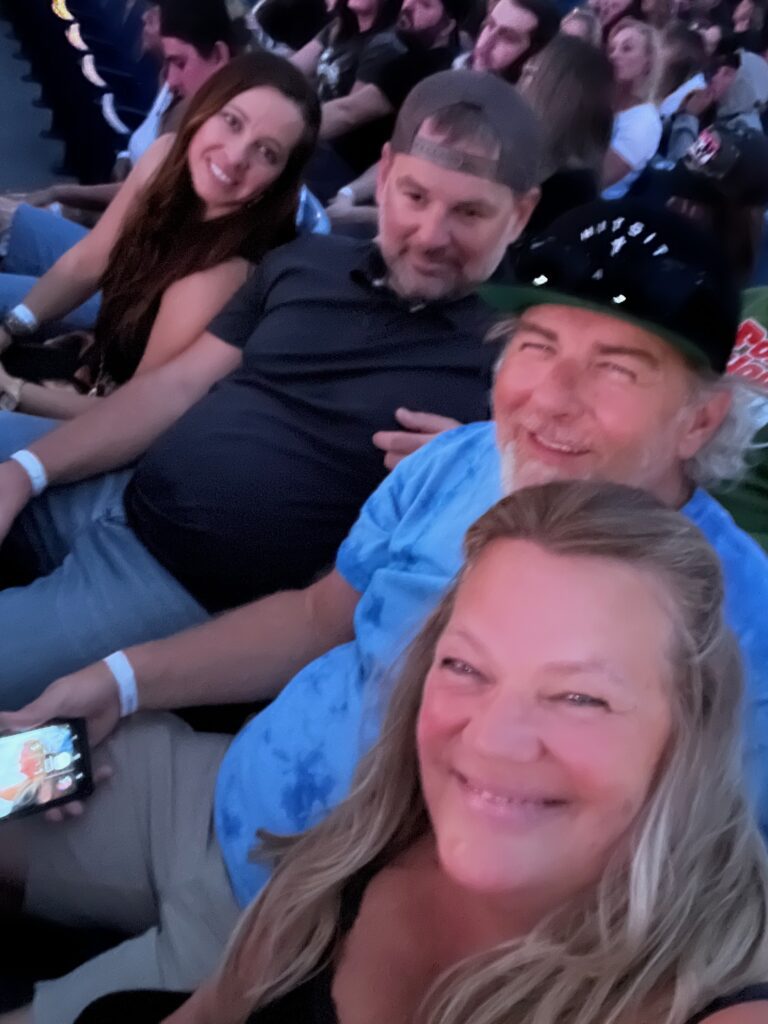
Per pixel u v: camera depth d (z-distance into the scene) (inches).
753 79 91.8
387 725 24.7
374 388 45.1
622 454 29.0
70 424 49.1
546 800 19.2
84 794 34.1
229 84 51.3
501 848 19.4
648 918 18.7
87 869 34.8
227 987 25.4
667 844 19.2
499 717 19.2
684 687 19.6
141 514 46.8
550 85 63.7
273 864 29.4
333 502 45.1
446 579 34.1
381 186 46.1
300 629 38.9
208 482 45.0
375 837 24.2
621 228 27.6
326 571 44.8
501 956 20.4
